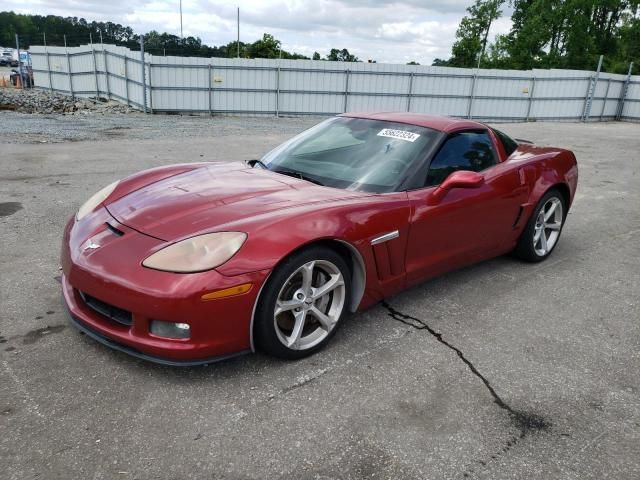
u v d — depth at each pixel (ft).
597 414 8.02
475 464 6.80
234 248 7.85
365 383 8.45
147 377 8.26
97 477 6.23
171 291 7.47
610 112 84.43
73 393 7.77
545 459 6.97
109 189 10.69
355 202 9.45
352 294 9.83
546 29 163.32
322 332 9.32
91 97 83.61
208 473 6.40
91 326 8.34
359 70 69.77
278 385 8.25
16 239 14.55
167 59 63.46
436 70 71.97
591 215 21.13
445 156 11.44
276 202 9.14
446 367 9.09
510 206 12.87
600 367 9.43
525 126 68.49
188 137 41.22
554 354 9.80
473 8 175.42
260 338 8.39
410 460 6.80
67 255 8.76
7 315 10.02
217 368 8.63
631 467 6.92
